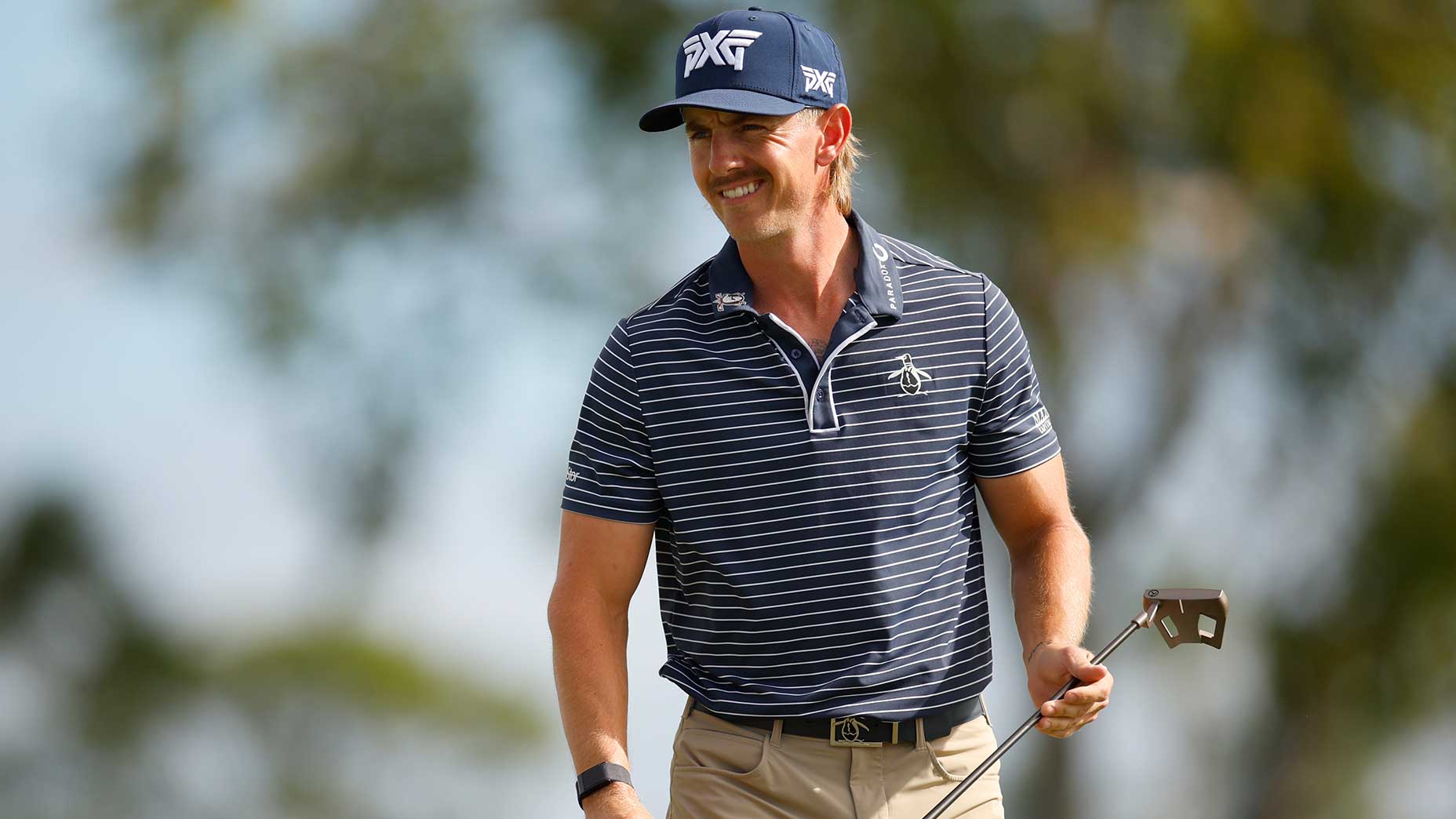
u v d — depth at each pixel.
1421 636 46.16
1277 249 42.84
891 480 10.23
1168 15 39.81
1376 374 44.34
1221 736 48.69
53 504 44.69
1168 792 49.06
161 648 45.00
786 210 10.26
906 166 39.66
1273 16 40.53
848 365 10.27
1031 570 10.76
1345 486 46.06
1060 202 40.00
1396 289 43.25
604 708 10.56
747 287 10.45
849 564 10.21
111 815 44.75
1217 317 44.12
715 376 10.37
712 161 10.23
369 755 46.19
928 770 10.39
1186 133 40.50
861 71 39.97
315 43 45.78
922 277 10.55
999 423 10.60
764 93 10.13
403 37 45.31
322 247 46.06
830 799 10.30
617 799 10.30
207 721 45.16
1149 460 45.41
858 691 10.25
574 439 10.88
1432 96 41.19
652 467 10.57
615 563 10.74
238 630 46.38
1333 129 40.28
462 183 45.12
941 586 10.36
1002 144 40.09
